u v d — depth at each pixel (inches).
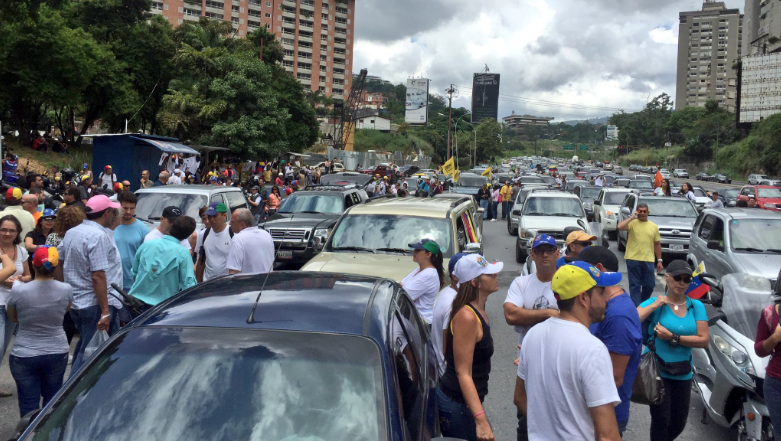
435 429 138.6
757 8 4416.8
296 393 111.1
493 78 6112.2
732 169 3767.2
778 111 3184.1
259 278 155.8
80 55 1381.6
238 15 4581.7
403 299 167.8
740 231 398.9
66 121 1708.9
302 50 5024.6
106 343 124.4
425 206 360.2
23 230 327.9
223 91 1387.8
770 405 168.4
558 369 113.9
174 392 111.7
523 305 187.9
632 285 357.7
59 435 106.1
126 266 275.6
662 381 177.8
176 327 124.1
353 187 681.6
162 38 1708.9
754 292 219.8
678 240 602.2
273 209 752.3
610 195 896.3
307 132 2154.3
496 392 257.0
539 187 1151.0
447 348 155.1
